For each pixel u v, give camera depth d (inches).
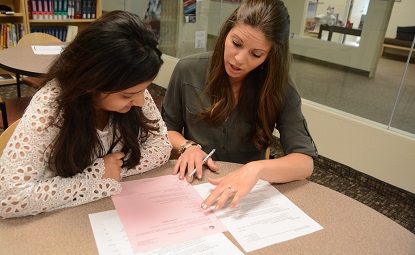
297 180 43.1
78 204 34.2
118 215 33.3
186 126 57.6
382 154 97.3
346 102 109.5
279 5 44.1
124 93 31.8
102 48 28.9
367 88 103.9
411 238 33.9
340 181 104.7
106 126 39.8
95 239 29.7
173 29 161.9
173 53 166.1
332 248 31.6
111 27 29.3
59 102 32.6
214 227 33.1
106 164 37.4
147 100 43.4
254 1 44.1
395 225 35.7
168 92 57.4
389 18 95.6
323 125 109.7
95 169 36.6
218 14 137.3
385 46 98.4
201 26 147.7
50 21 148.6
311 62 116.4
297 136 48.6
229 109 51.8
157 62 30.9
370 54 101.9
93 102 34.3
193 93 54.1
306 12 113.8
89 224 31.6
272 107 49.7
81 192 34.4
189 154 45.3
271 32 42.3
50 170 35.2
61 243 28.9
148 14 169.8
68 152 34.3
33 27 149.0
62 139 33.8
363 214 37.1
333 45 109.8
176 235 31.4
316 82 116.0
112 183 36.3
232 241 31.4
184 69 54.8
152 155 42.3
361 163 102.6
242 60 43.6
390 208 92.7
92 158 38.0
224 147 55.1
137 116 40.9
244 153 56.1
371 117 102.6
